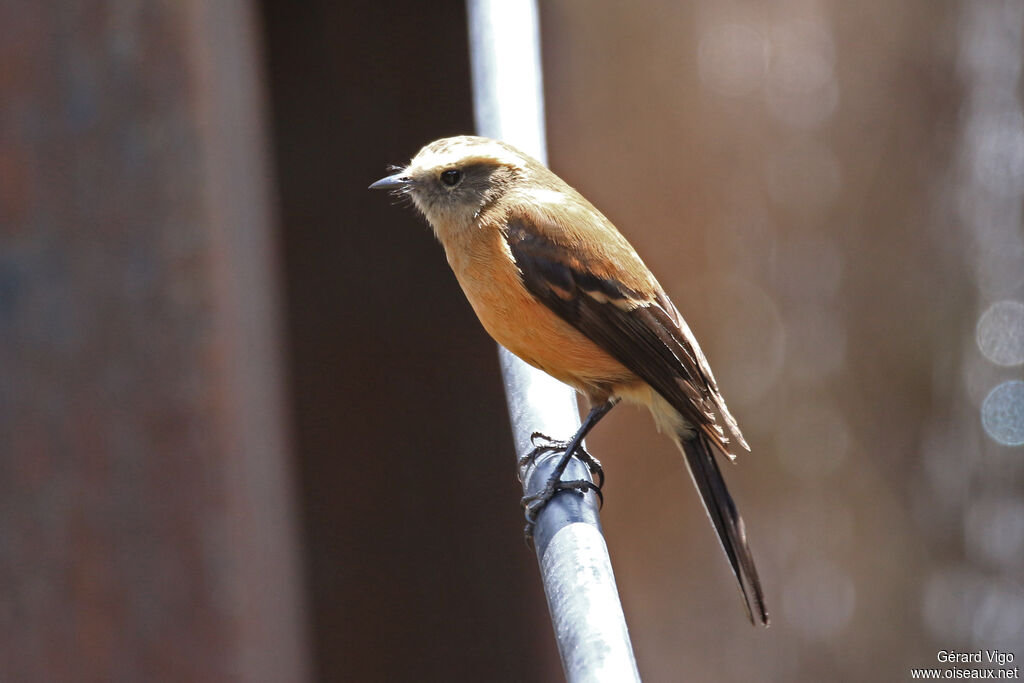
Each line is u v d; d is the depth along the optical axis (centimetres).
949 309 2002
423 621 1061
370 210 1088
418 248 1092
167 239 661
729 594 1767
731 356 1853
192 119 655
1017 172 1972
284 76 1079
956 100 1969
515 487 1091
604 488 1659
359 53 1083
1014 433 1983
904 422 2005
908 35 1934
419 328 1095
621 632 496
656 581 1734
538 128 876
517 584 1084
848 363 1970
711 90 1769
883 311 1981
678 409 802
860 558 1969
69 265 663
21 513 667
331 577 1055
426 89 1085
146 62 654
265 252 809
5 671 666
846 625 1928
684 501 1712
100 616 670
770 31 1809
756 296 1856
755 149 1819
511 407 772
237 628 668
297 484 1015
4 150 657
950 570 2005
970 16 1944
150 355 665
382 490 1077
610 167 1684
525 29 907
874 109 1941
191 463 666
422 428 1089
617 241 819
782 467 1923
